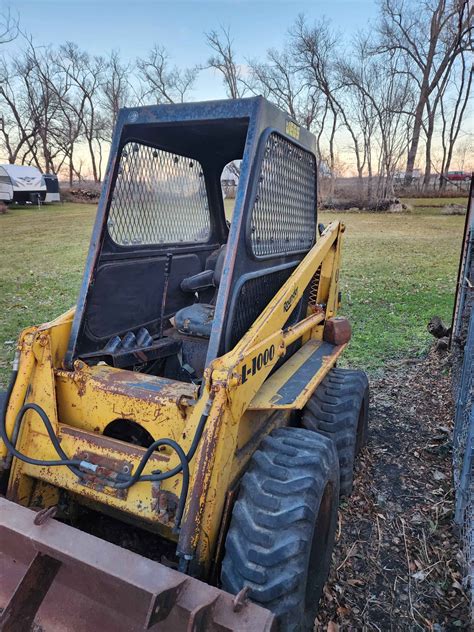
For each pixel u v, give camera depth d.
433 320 6.56
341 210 28.19
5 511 1.89
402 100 33.31
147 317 3.17
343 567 2.90
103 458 2.19
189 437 2.06
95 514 2.79
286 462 2.13
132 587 1.57
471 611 2.55
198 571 1.91
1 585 1.91
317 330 3.57
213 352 2.24
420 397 5.14
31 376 2.39
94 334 2.70
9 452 2.33
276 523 1.94
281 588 1.83
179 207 3.46
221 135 3.04
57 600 1.87
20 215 26.30
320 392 3.29
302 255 3.33
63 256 14.38
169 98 45.84
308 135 3.20
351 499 3.49
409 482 3.72
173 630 1.65
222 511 2.04
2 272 12.08
